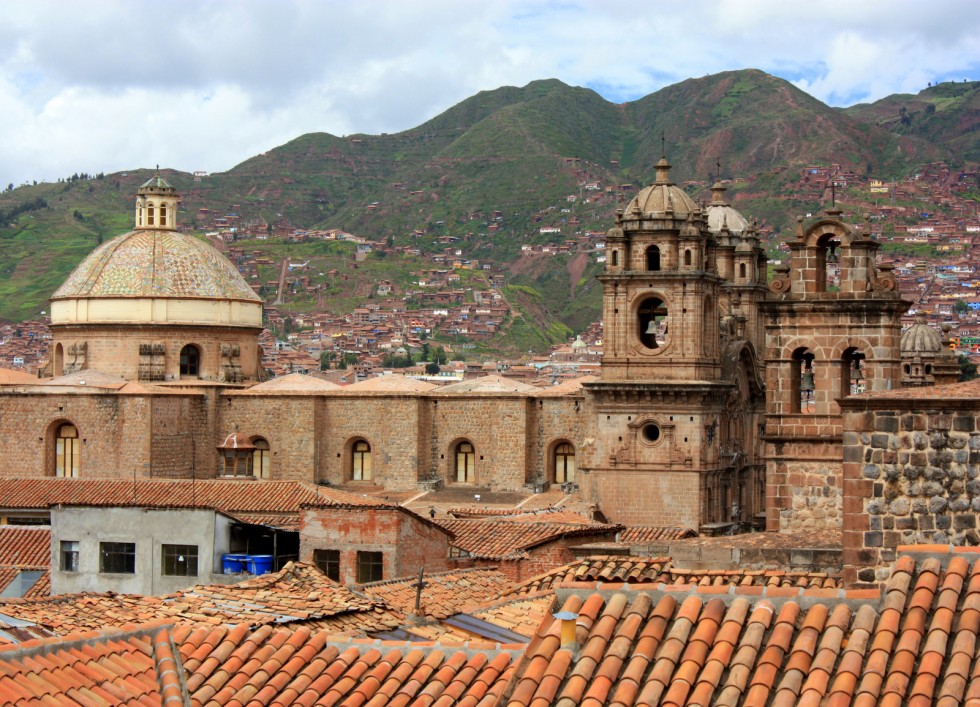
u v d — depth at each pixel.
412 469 143.75
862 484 41.50
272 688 34.19
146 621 51.66
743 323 141.00
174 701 33.25
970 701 27.78
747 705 29.17
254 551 81.06
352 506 76.69
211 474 148.38
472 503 135.50
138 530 79.69
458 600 62.31
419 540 78.44
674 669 30.41
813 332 77.44
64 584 80.44
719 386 131.50
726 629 30.91
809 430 75.88
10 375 158.75
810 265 78.06
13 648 33.22
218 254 164.50
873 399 41.44
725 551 59.06
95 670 33.75
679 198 133.62
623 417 131.38
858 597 31.23
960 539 40.88
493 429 141.50
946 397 41.28
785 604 31.30
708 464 130.75
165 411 143.88
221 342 158.75
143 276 157.62
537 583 56.97
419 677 33.62
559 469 141.62
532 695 30.67
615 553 66.38
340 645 35.47
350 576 76.25
